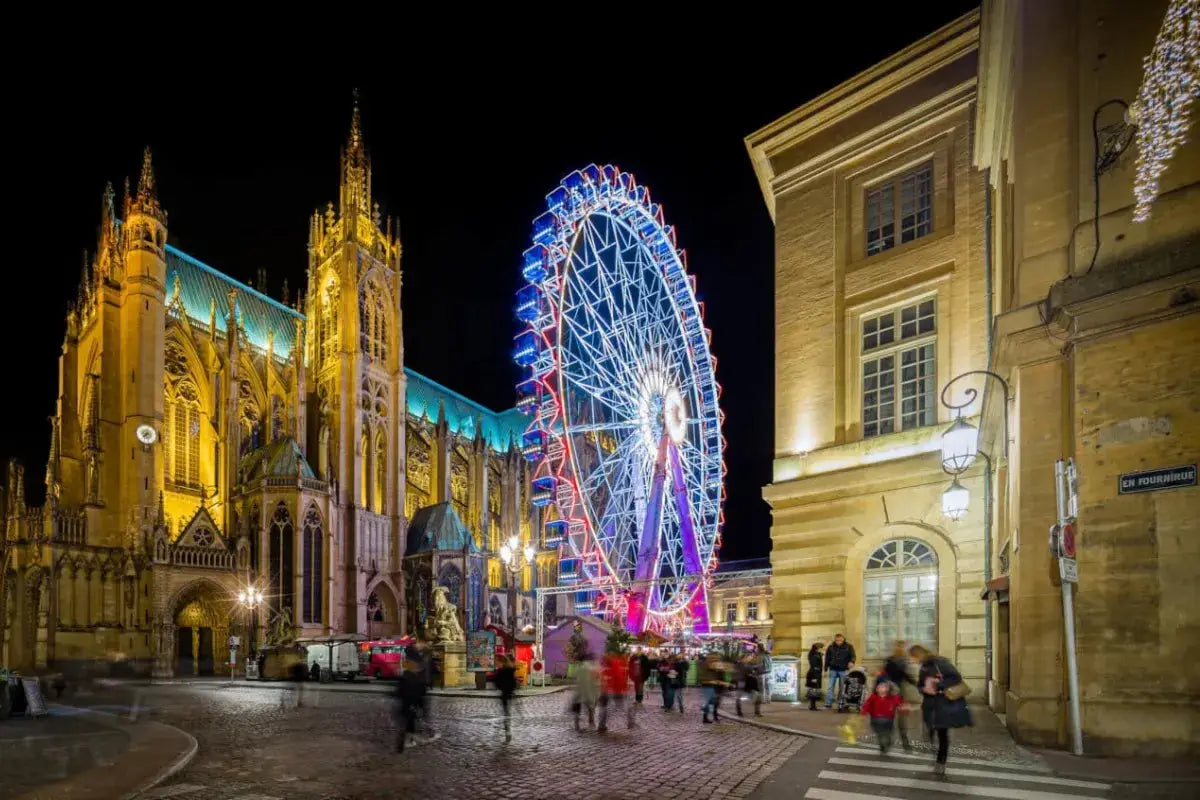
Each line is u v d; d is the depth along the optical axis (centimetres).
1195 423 1488
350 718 2714
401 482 9319
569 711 2838
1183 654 1453
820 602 2853
